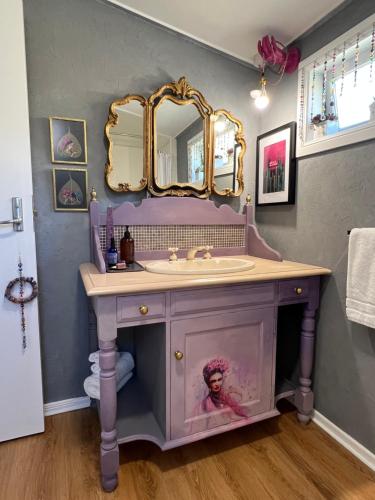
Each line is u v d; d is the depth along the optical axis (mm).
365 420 1331
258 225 1977
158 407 1318
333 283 1462
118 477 1237
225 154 1833
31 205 1395
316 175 1527
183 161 1729
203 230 1781
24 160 1362
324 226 1492
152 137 1643
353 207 1339
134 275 1278
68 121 1520
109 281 1165
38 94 1470
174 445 1238
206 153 1774
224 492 1179
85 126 1547
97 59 1548
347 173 1360
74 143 1539
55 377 1639
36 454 1357
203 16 1522
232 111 1854
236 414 1371
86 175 1576
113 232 1575
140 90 1637
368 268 1213
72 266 1606
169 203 1682
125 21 1579
